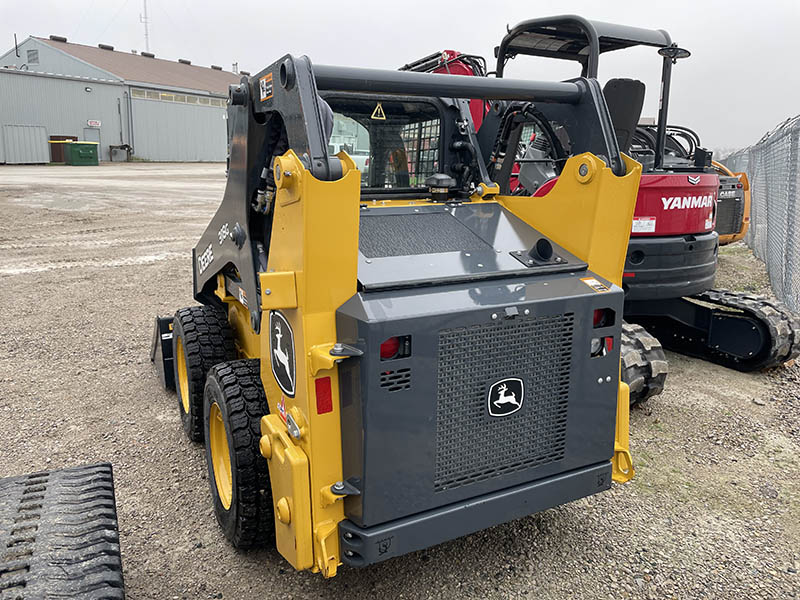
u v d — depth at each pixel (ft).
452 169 11.98
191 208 58.08
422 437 7.68
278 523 8.18
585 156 9.04
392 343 7.37
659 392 14.37
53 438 14.02
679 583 9.32
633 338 14.23
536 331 8.28
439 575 9.43
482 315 7.79
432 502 7.95
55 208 55.31
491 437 8.23
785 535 10.48
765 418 14.89
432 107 11.69
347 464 7.62
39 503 7.43
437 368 7.63
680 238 16.39
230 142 10.62
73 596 6.15
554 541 10.24
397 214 9.84
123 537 10.46
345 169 7.36
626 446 9.50
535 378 8.41
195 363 13.04
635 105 12.59
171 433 14.28
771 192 29.68
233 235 10.62
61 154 121.29
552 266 8.92
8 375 17.81
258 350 11.78
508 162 11.70
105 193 67.67
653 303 18.51
